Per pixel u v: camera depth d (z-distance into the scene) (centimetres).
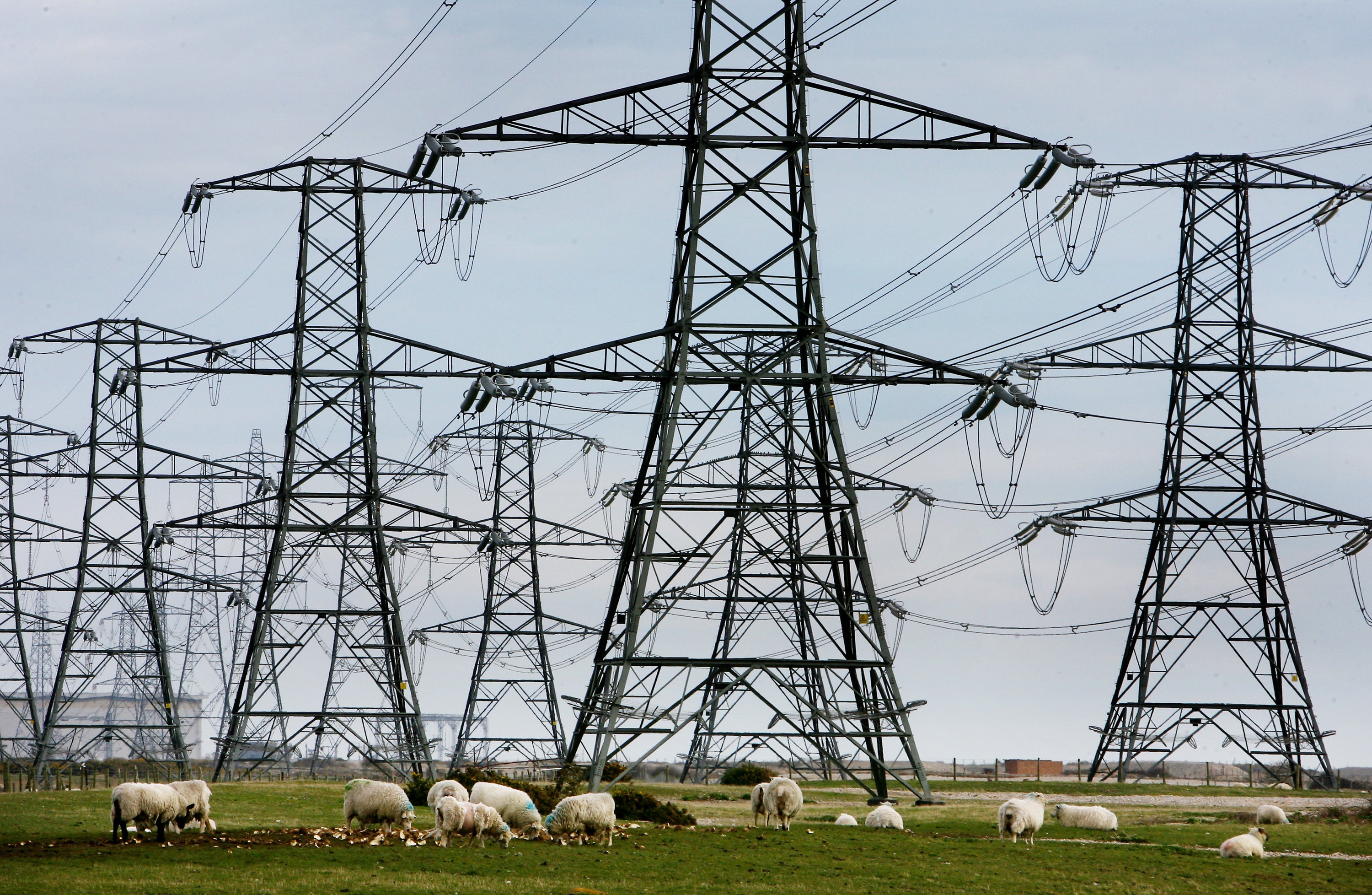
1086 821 19338
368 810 15588
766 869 14162
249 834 15750
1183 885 14150
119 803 14700
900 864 14875
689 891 12588
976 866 14938
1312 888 14350
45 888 11762
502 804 15838
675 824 18800
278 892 11738
